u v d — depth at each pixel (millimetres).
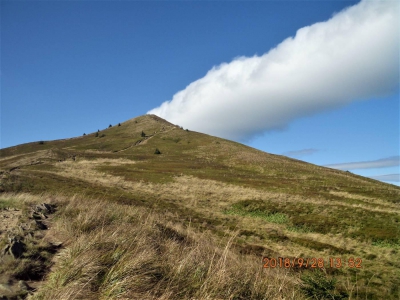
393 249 17406
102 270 4547
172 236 8242
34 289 4328
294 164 75625
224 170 62531
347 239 19641
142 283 4113
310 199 32438
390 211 27344
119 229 6668
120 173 50938
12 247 5406
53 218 9250
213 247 7262
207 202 30688
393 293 10750
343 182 50531
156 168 61250
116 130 144125
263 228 21891
